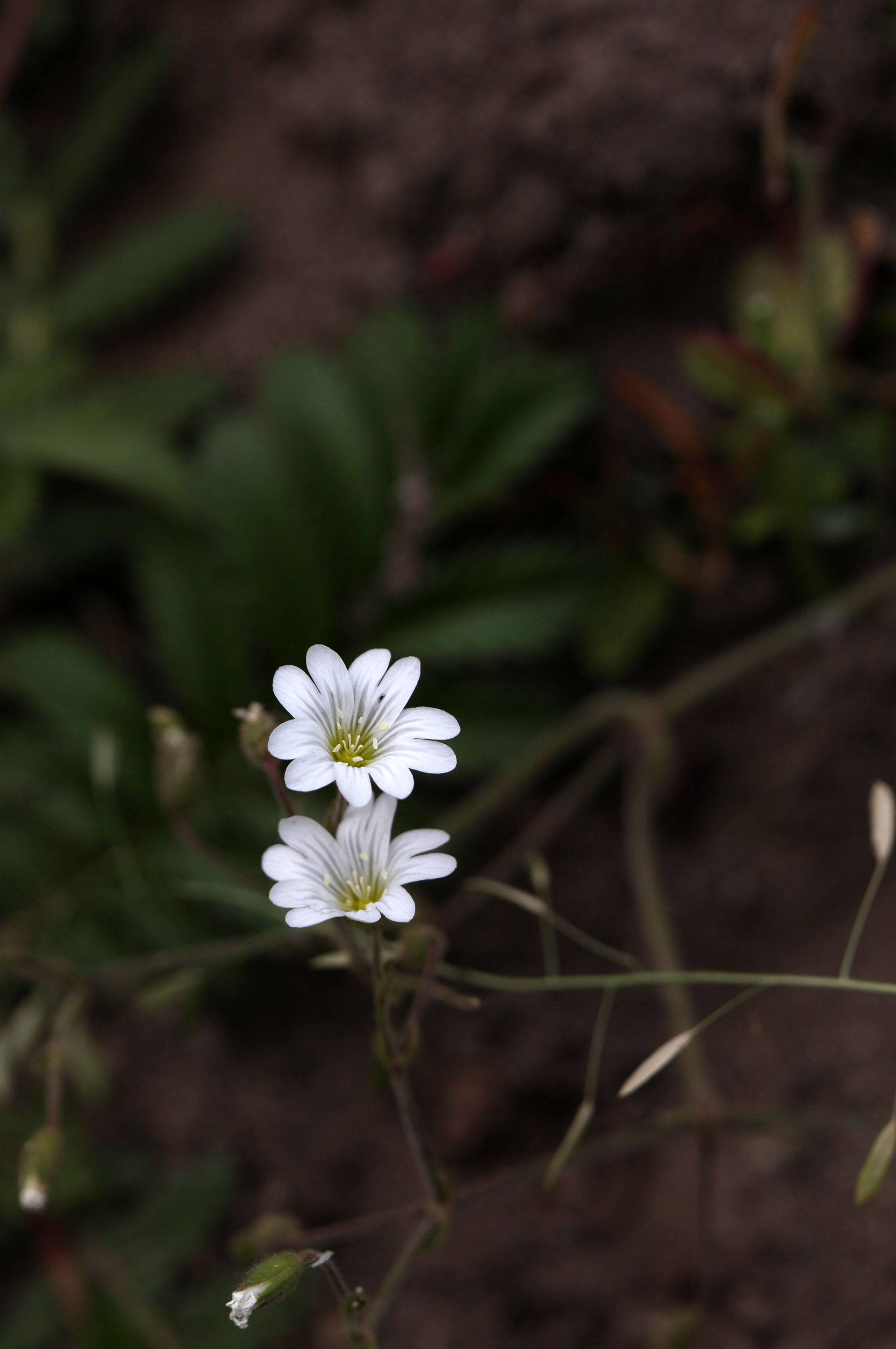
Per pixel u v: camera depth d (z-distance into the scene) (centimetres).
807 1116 37
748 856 42
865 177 43
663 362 44
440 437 43
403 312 44
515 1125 42
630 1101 41
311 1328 41
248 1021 43
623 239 44
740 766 43
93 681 42
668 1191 41
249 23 49
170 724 37
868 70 43
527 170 44
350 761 32
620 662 44
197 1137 43
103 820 42
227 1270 42
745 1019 41
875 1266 39
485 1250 41
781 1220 40
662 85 43
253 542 42
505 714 42
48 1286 41
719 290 44
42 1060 36
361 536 43
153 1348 40
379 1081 35
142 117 51
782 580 44
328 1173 42
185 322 49
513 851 41
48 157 53
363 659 33
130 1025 44
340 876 33
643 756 42
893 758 42
